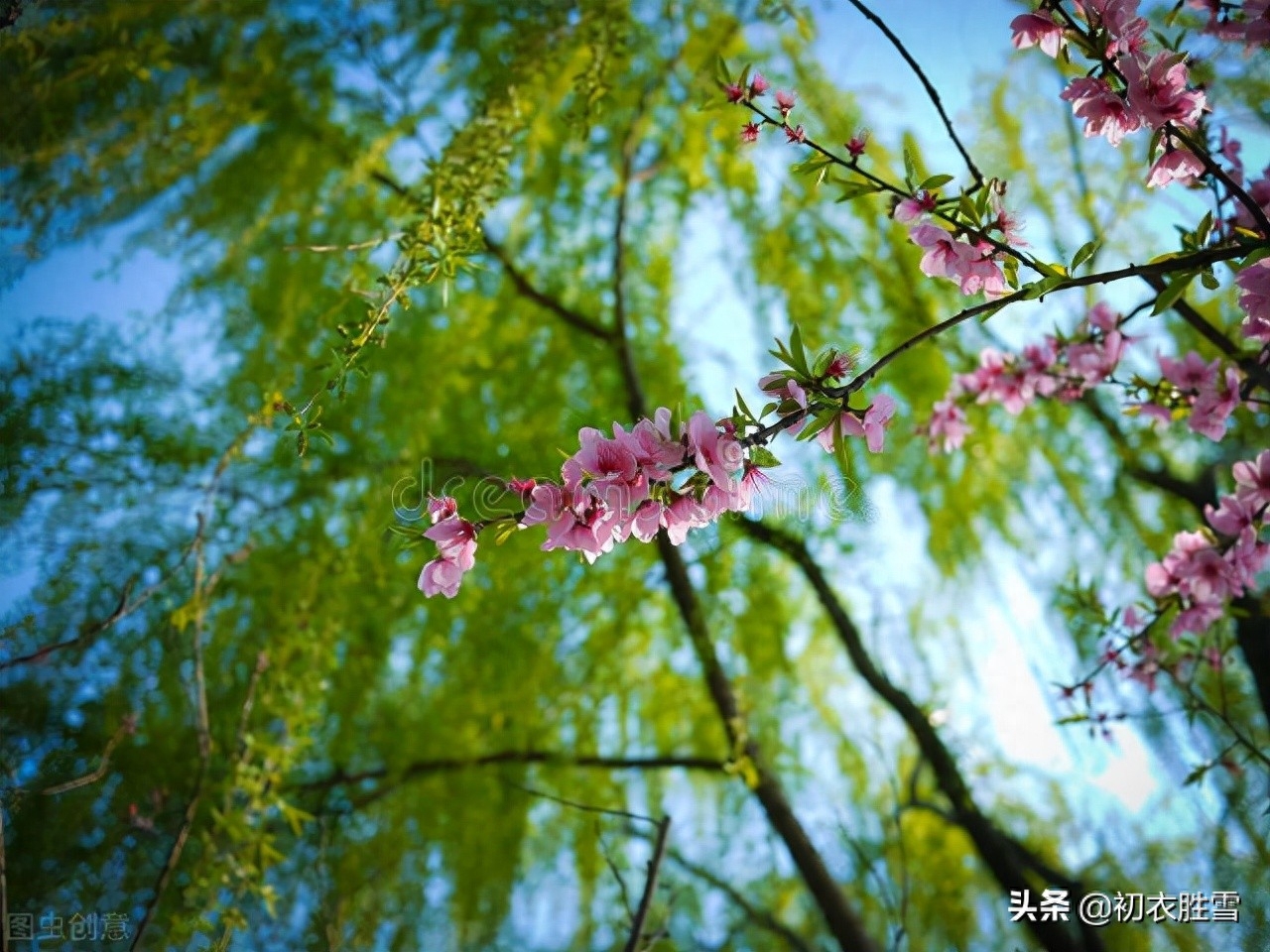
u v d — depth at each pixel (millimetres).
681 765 1281
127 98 1227
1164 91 555
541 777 1312
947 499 1292
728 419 529
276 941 1163
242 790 1053
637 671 1363
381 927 1214
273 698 1137
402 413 1303
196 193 1304
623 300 1401
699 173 1365
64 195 1200
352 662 1304
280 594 1232
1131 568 1209
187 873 1057
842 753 1340
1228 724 895
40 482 1211
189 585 1239
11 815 1090
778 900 1306
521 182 1354
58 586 1193
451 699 1324
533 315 1391
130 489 1261
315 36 1324
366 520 1244
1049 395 959
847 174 1260
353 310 1017
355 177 1280
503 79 1013
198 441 1305
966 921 1228
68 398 1255
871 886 1247
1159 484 1216
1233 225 669
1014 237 598
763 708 1333
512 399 1347
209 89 1285
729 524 1352
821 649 1399
